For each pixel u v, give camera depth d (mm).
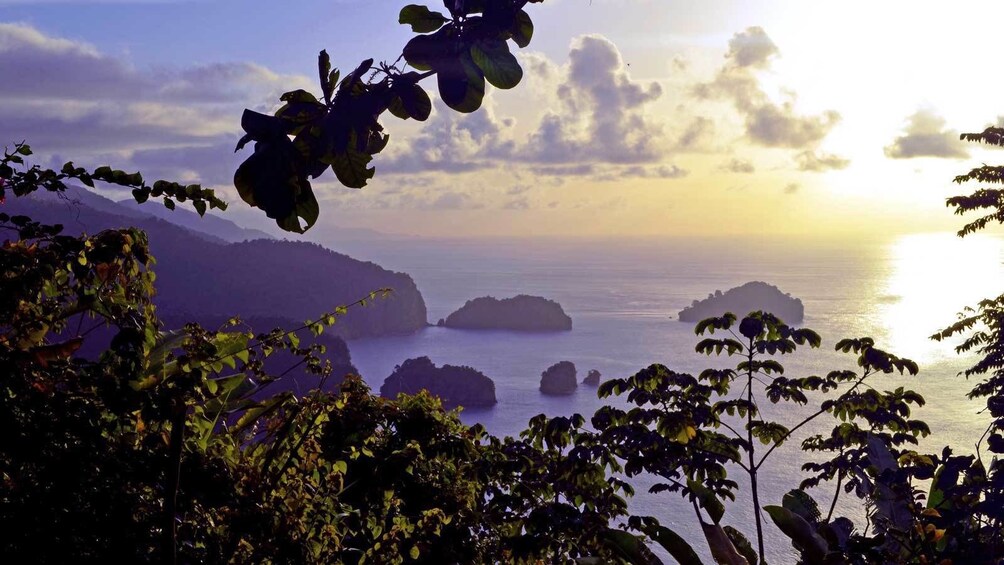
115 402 2646
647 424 5727
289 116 701
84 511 2729
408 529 4777
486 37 720
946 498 4715
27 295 2748
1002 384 8188
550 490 6102
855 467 5602
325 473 4582
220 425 4281
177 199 2631
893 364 5629
